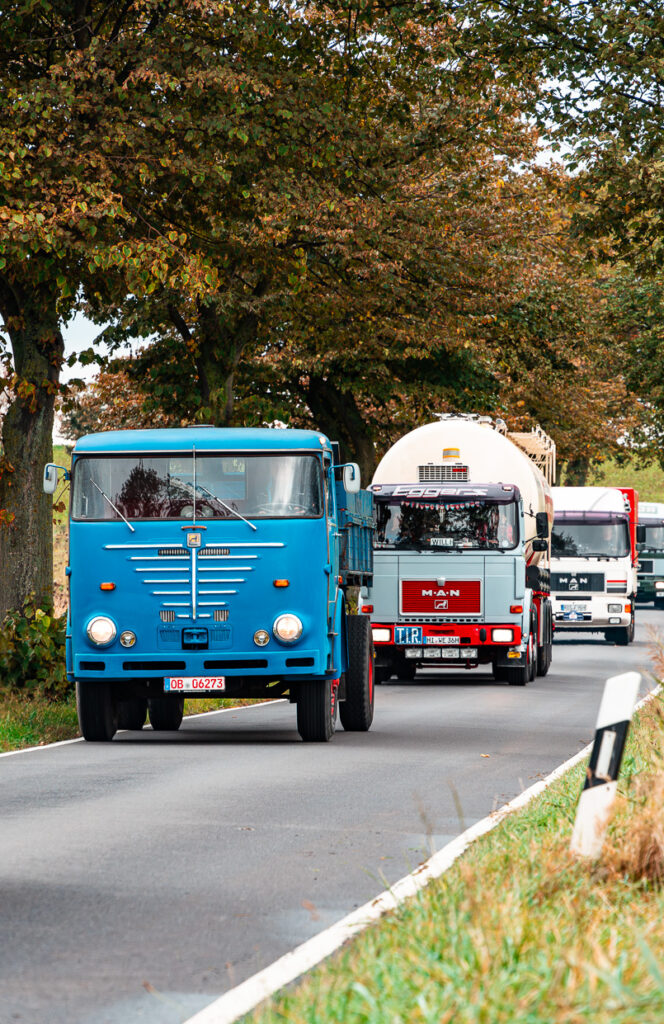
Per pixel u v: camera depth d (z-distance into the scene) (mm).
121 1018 11617
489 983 10672
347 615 38344
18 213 42906
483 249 69875
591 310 101812
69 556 34812
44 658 42812
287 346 90500
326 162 56688
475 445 61000
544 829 19094
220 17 51312
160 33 50438
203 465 34688
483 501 57812
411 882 16625
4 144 44812
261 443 34719
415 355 89125
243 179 54500
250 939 14398
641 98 54812
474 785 26328
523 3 55500
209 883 17188
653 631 29531
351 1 55969
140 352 77375
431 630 57594
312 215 56000
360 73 60812
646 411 131875
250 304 64062
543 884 14320
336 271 67438
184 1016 11648
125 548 34406
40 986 12617
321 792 25297
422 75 58812
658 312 97312
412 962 11562
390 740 35531
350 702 37844
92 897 16391
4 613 47906
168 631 34250
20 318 48281
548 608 65625
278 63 57406
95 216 44156
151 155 48844
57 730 37125
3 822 21766
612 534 89938
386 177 60375
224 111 50406
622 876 14859
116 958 13625
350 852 19266
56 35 50812
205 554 34219
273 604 34125
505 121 61906
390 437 103250
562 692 54875
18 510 48281
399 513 58094
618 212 57656
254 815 22562
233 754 31828
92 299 52188
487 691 55438
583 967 10578
